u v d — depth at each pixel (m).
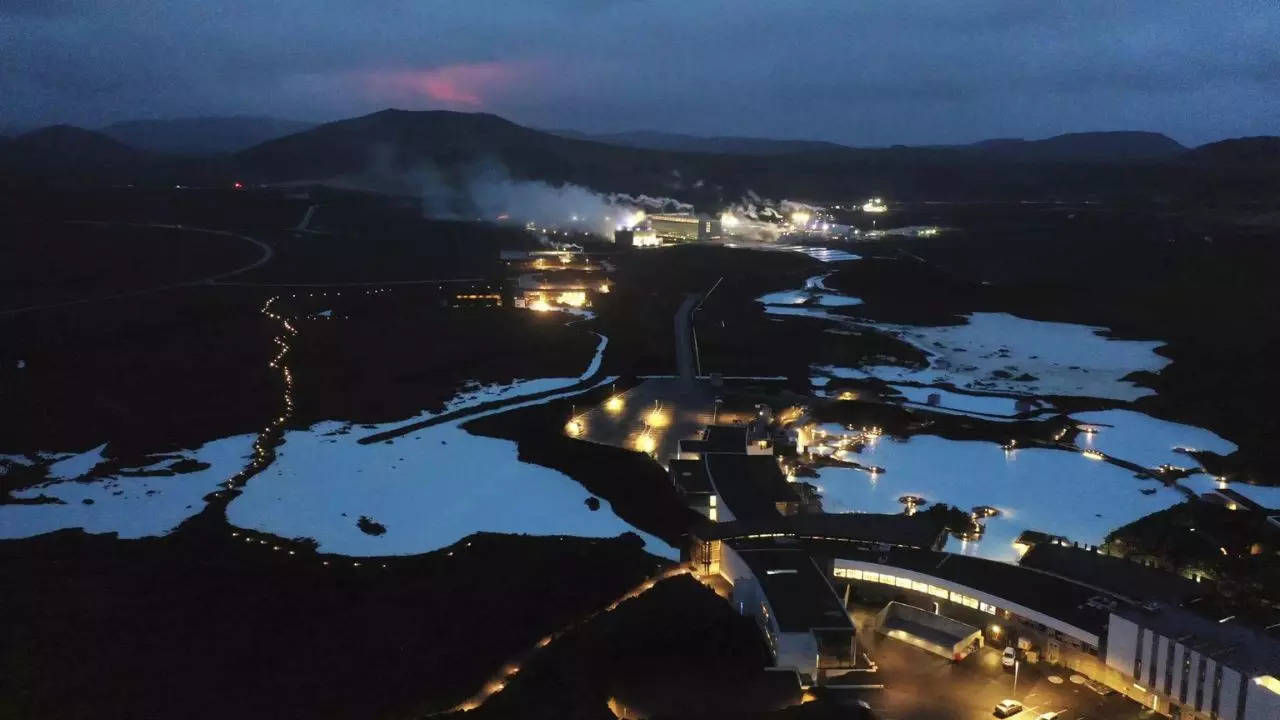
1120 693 51.31
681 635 55.44
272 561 68.88
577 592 63.25
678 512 77.88
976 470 90.94
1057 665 54.19
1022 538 73.19
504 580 65.19
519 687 50.41
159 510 79.62
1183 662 48.12
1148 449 98.00
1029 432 102.19
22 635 55.66
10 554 68.50
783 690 50.88
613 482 85.25
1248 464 90.94
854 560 62.91
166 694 50.00
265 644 56.22
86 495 82.69
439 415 107.81
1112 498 84.00
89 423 102.25
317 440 98.50
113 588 63.31
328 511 79.88
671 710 49.44
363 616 60.09
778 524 69.75
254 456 93.31
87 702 48.81
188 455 93.62
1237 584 60.97
